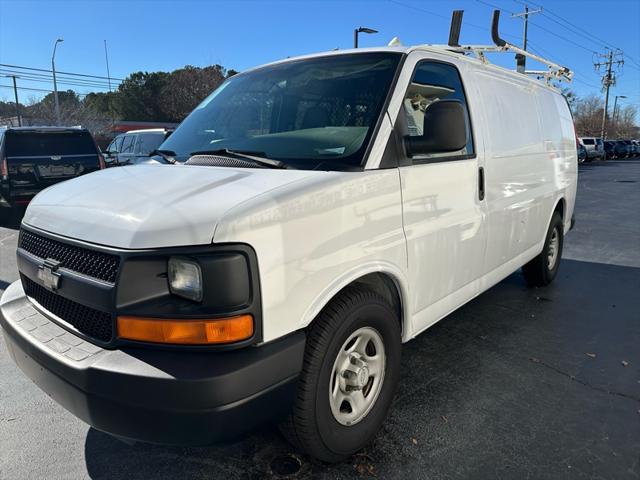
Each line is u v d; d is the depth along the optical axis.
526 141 4.40
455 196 3.21
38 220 2.50
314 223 2.20
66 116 44.31
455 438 2.83
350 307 2.37
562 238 5.80
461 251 3.32
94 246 2.06
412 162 2.79
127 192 2.32
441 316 3.28
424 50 3.15
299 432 2.30
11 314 2.50
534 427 2.94
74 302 2.19
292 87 3.16
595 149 42.34
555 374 3.61
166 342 1.93
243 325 1.95
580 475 2.53
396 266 2.69
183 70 56.47
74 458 2.67
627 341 4.21
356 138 2.62
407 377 3.55
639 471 2.56
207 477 2.51
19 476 2.53
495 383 3.47
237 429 1.97
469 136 3.43
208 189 2.20
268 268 2.02
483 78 3.81
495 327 4.50
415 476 2.51
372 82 2.86
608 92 63.22
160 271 1.95
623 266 6.75
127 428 1.94
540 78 5.52
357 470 2.55
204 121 3.40
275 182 2.24
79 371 1.97
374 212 2.51
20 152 8.77
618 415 3.08
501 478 2.51
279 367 2.05
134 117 56.72
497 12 4.15
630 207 13.04
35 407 3.16
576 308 5.03
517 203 4.20
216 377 1.86
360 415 2.60
